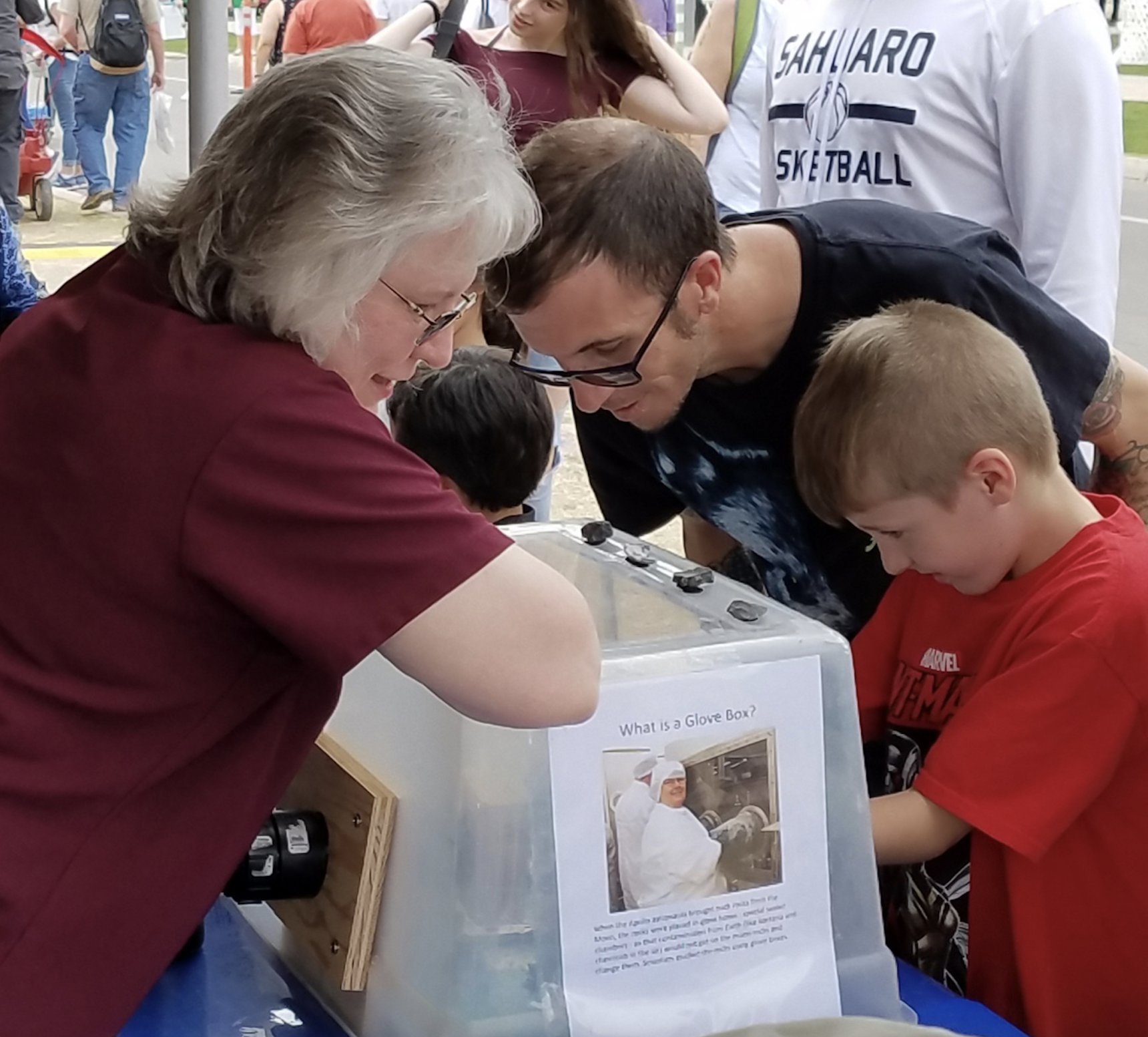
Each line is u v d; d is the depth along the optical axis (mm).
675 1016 1025
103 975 953
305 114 919
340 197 906
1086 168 1742
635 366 1300
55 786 935
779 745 1055
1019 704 1235
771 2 3217
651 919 1022
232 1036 1075
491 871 972
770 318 1402
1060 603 1250
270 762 994
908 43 1818
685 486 1598
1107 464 1542
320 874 1115
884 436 1254
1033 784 1230
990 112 1794
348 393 943
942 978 1405
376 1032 1054
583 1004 1002
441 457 1817
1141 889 1275
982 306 1414
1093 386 1451
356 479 905
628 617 1108
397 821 1047
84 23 7082
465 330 2090
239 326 954
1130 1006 1298
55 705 945
